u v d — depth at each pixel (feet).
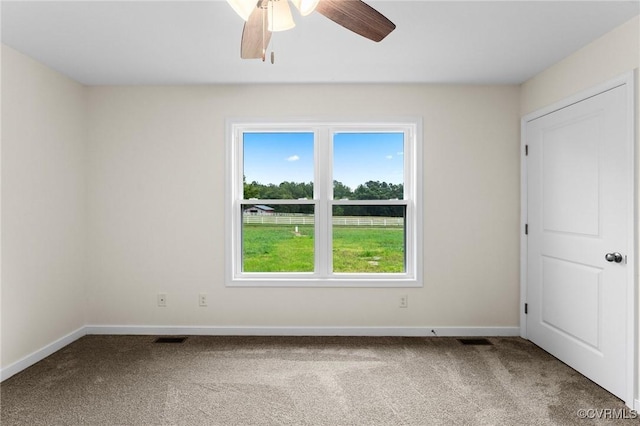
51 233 9.48
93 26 7.26
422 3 6.40
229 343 10.18
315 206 11.18
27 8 6.57
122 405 6.99
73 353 9.45
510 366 8.71
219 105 10.81
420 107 10.76
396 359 9.12
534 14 6.76
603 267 7.61
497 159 10.75
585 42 7.92
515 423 6.45
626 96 6.98
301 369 8.56
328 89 10.80
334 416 6.66
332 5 4.77
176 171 10.84
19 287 8.51
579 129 8.28
